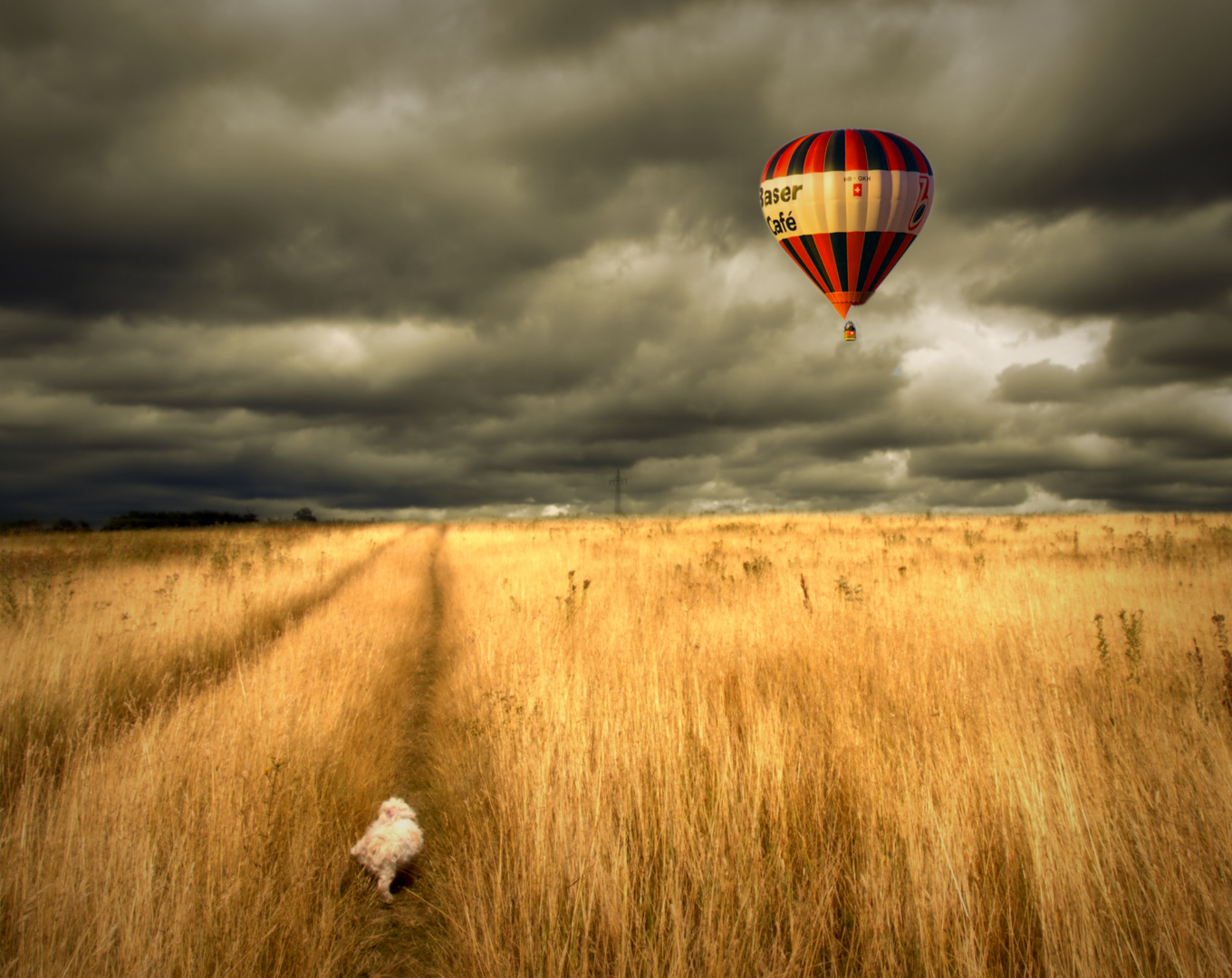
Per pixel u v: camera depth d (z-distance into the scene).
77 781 4.13
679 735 4.83
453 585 16.77
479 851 4.02
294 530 41.56
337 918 3.56
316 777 4.71
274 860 3.61
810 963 2.95
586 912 3.21
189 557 18.94
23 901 2.98
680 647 7.35
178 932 2.81
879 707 5.53
